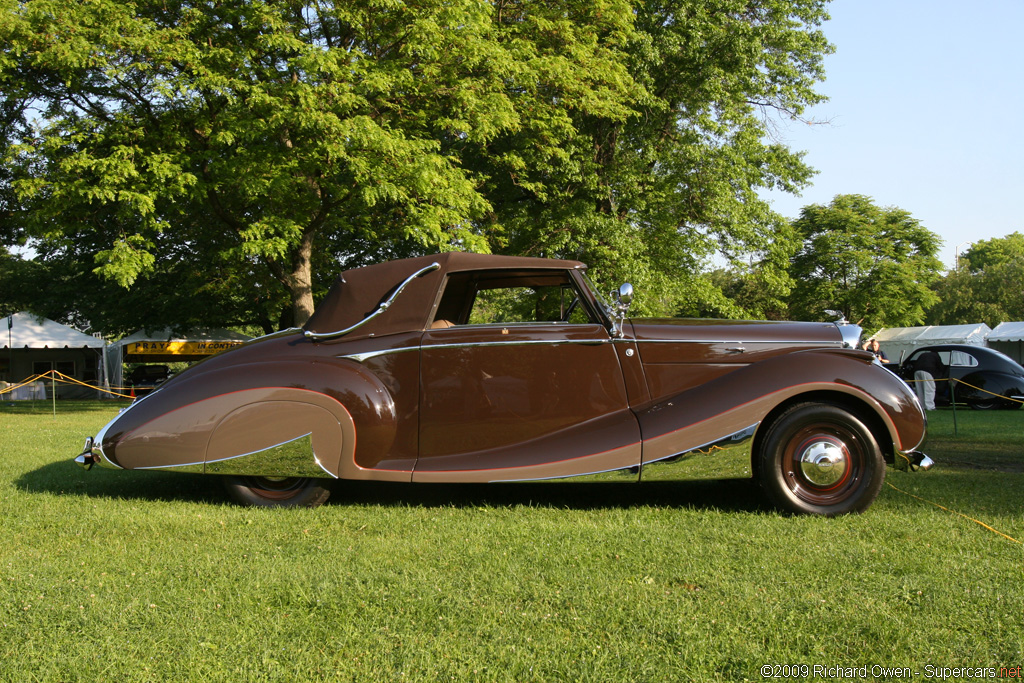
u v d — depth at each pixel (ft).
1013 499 15.02
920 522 13.03
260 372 15.02
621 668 7.47
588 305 15.49
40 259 88.17
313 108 35.17
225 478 15.44
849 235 123.85
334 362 15.14
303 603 9.41
